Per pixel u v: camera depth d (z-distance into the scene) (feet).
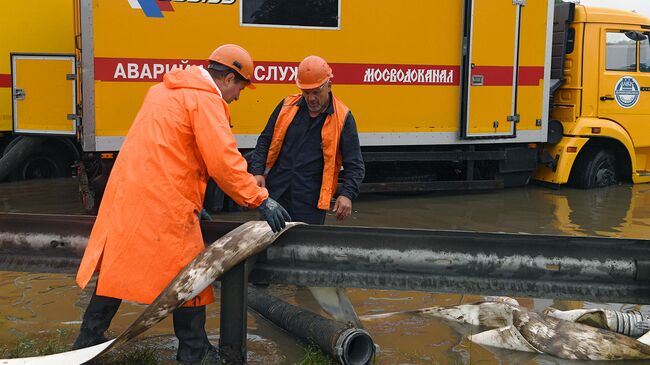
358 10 29.68
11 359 11.71
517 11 32.91
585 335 14.35
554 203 32.40
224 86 13.00
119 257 11.85
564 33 35.63
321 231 13.60
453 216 29.01
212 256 12.10
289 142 16.94
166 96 12.13
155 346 14.19
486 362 13.80
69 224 13.78
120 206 11.94
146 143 11.96
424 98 31.45
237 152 11.96
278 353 14.06
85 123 26.13
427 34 31.09
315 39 29.12
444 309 16.28
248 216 28.76
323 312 16.71
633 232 26.37
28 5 34.58
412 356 14.01
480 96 32.53
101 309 12.96
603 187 37.29
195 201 12.26
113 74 26.23
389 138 31.01
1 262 13.92
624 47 36.63
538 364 13.75
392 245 13.65
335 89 29.76
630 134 36.94
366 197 33.58
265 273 13.75
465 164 34.60
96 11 25.80
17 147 31.53
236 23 27.76
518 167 34.99
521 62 33.42
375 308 17.17
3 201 30.42
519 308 15.52
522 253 13.74
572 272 13.78
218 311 16.53
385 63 30.48
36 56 29.73
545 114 34.42
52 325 15.34
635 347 14.08
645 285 13.85
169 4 26.68
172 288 11.74
